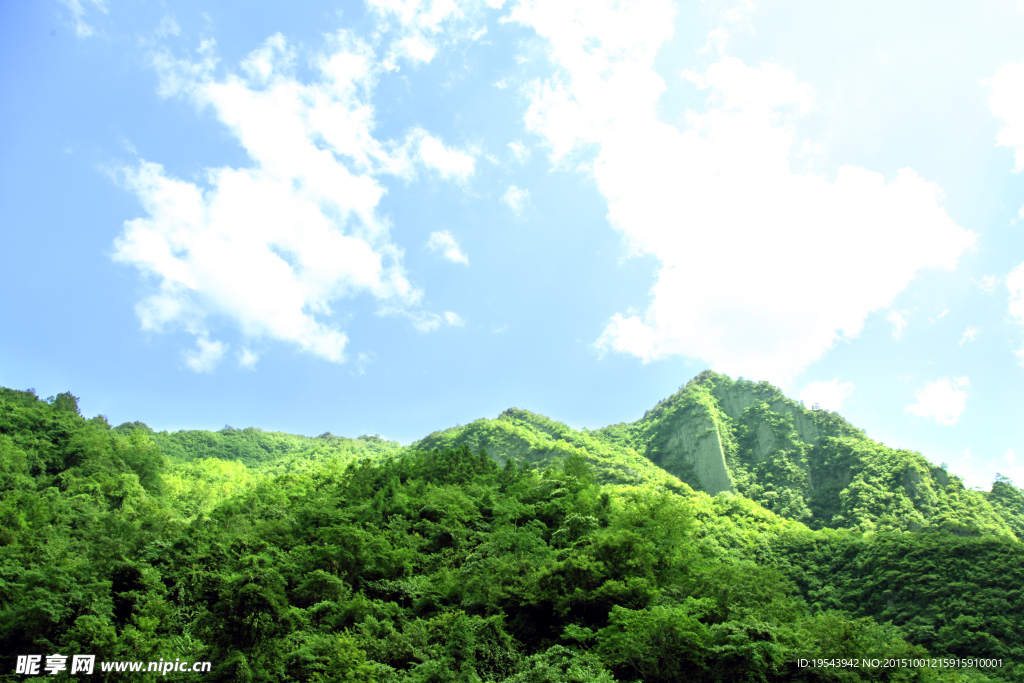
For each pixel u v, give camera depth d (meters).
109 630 32.94
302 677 32.34
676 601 38.88
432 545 54.62
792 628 34.16
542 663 31.78
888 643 34.16
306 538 53.78
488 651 33.84
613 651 32.41
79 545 49.44
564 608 38.06
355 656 32.28
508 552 48.06
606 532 46.41
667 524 52.09
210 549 46.62
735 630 31.95
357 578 47.03
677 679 30.48
